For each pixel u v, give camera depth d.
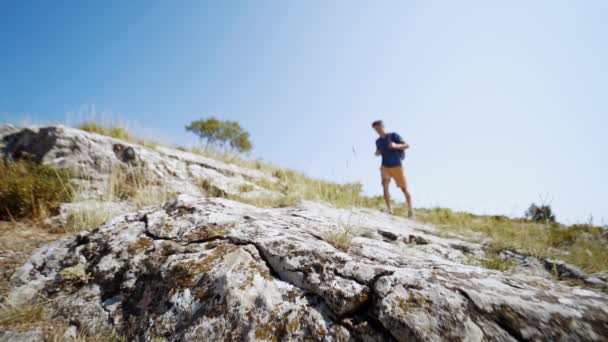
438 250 3.01
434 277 1.42
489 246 3.57
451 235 4.12
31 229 2.83
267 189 5.84
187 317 1.40
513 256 3.25
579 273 2.65
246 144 22.33
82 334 1.45
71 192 3.70
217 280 1.52
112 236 2.19
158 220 2.33
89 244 2.15
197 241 1.97
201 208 2.50
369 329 1.21
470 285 1.37
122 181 4.56
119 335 1.44
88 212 3.14
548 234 4.44
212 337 1.28
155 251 1.93
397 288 1.34
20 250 2.33
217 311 1.37
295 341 1.22
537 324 1.13
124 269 1.83
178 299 1.50
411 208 5.77
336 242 2.09
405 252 2.38
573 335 1.09
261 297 1.41
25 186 3.26
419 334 1.11
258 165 8.38
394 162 5.82
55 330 1.46
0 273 1.95
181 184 5.10
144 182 4.63
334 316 1.30
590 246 3.79
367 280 1.45
